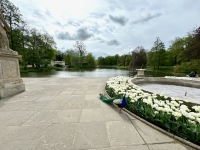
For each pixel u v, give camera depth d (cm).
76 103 342
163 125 205
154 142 174
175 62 3291
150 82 768
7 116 254
